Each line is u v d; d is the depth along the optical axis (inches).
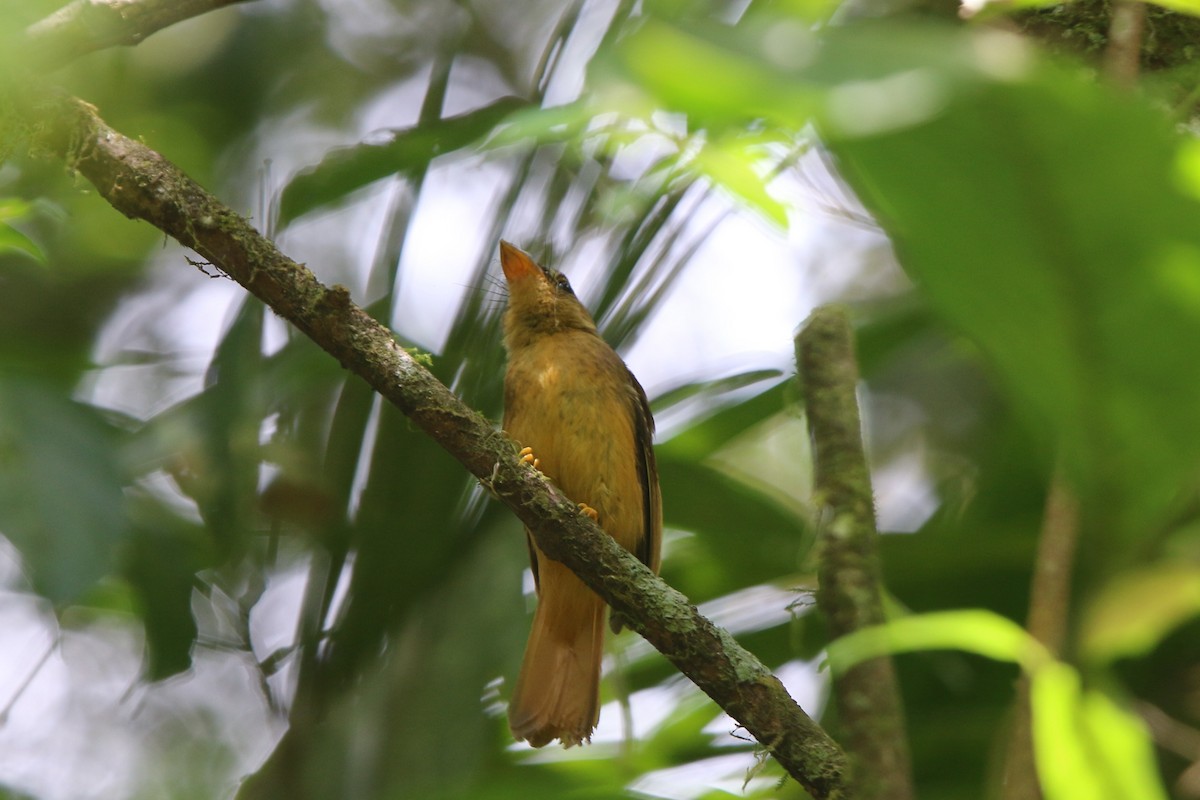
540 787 263.3
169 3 248.1
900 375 456.8
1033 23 231.6
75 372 416.2
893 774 134.0
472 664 281.0
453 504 309.1
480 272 355.6
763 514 368.5
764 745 231.8
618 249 337.4
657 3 217.6
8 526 253.9
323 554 330.3
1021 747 111.4
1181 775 250.7
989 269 83.9
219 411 317.7
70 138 245.6
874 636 107.0
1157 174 75.0
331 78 594.9
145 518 343.6
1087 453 92.0
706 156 213.6
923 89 69.0
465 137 311.7
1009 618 314.8
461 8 598.9
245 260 242.4
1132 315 83.5
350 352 244.7
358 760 272.8
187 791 506.3
